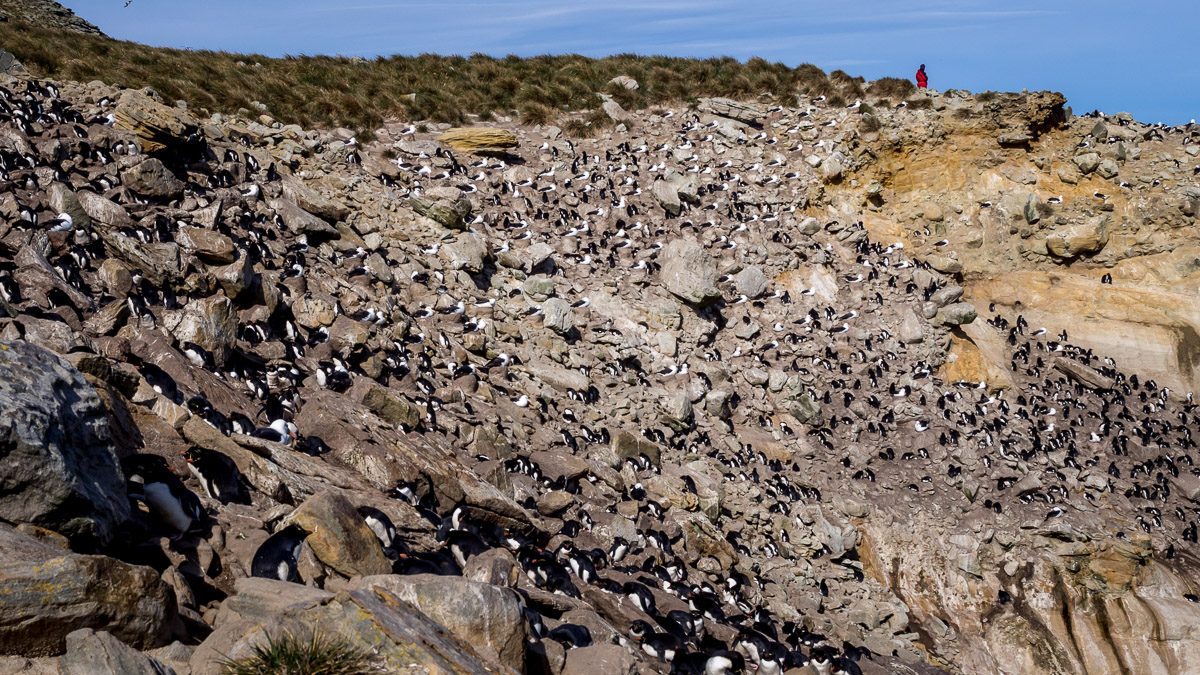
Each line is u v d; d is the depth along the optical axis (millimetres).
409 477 16438
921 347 36094
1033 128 44781
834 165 42531
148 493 10641
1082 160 44250
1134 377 38938
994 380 36906
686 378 30781
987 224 43938
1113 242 43281
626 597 17234
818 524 27734
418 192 32469
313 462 15062
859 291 37719
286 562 10617
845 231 40312
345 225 29719
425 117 42375
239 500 12758
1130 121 46938
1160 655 27875
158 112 27094
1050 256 43531
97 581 7684
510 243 34312
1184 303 41156
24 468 8555
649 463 25531
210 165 28141
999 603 28516
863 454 31734
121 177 24109
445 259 30422
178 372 16188
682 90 48062
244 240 24484
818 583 25828
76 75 35219
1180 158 44375
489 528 16516
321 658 7711
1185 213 42594
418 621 8953
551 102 46000
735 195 40094
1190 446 36375
